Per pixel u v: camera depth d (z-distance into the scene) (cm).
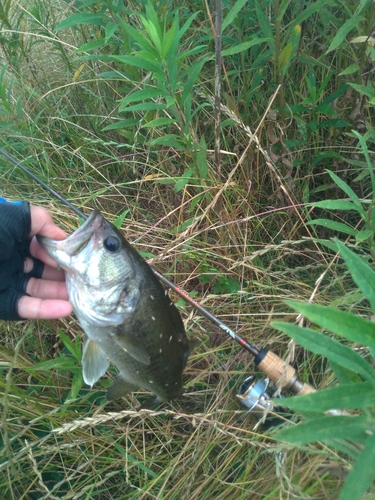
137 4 71
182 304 57
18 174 73
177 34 49
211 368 56
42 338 59
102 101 76
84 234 41
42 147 71
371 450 26
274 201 67
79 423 43
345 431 26
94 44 57
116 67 74
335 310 24
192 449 51
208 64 74
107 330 42
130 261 42
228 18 49
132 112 70
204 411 54
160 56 48
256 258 62
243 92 64
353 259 27
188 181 61
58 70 85
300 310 24
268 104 62
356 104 60
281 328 26
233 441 48
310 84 57
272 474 41
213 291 61
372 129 56
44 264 49
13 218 44
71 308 46
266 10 69
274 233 66
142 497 46
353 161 58
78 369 49
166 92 50
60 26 57
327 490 35
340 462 35
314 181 68
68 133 76
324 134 66
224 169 69
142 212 71
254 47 66
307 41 69
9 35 77
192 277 60
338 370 30
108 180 69
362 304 53
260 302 58
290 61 60
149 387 45
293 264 65
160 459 51
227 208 64
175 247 56
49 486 52
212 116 63
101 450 51
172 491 47
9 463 43
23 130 68
